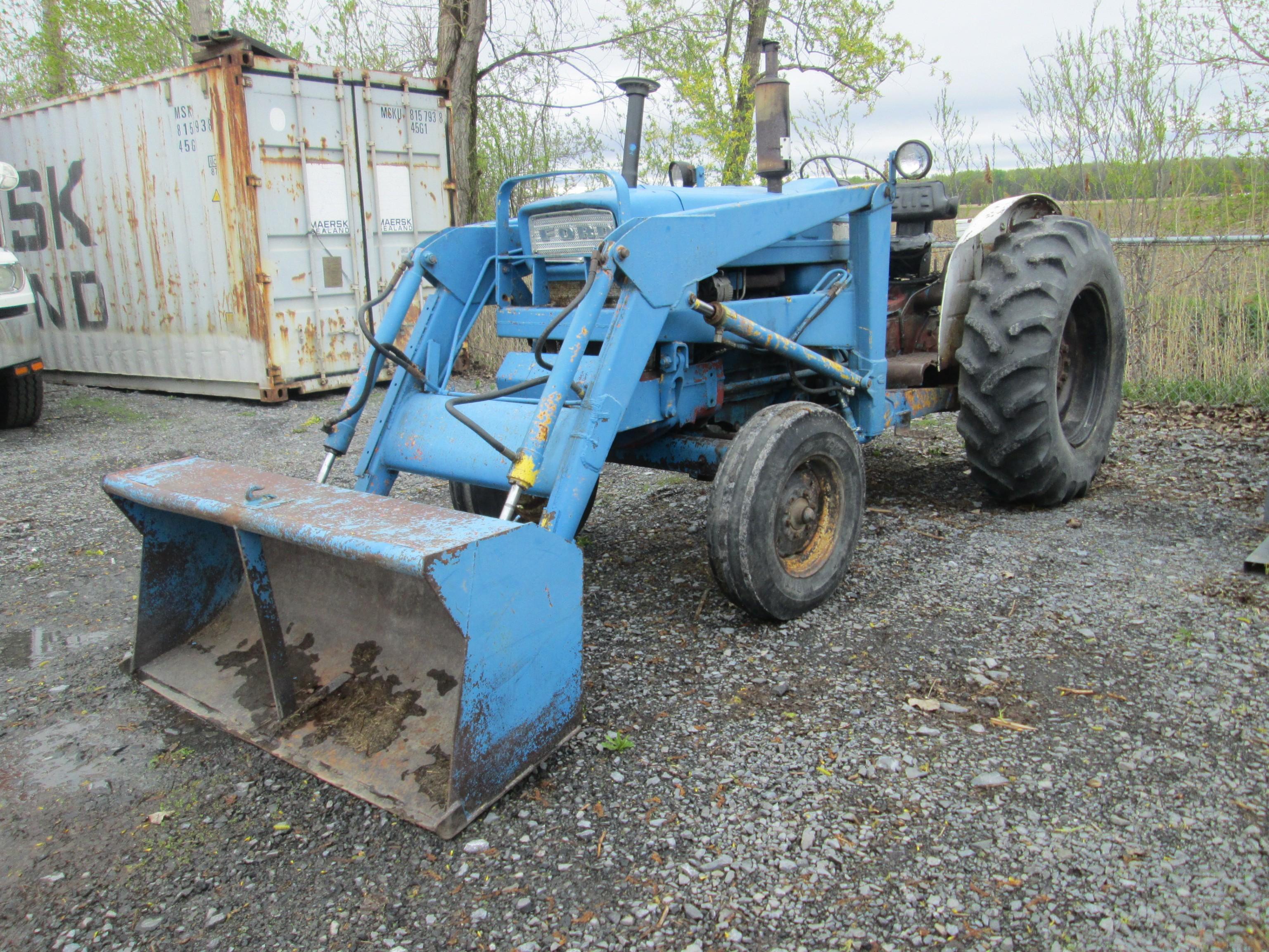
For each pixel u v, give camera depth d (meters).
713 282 3.02
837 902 1.71
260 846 1.95
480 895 1.77
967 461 4.34
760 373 3.56
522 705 2.03
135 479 2.48
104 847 1.96
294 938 1.68
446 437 2.80
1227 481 4.30
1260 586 3.03
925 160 3.39
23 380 6.30
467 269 3.18
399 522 2.00
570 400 2.56
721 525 2.64
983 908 1.68
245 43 6.55
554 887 1.78
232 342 7.18
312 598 2.50
